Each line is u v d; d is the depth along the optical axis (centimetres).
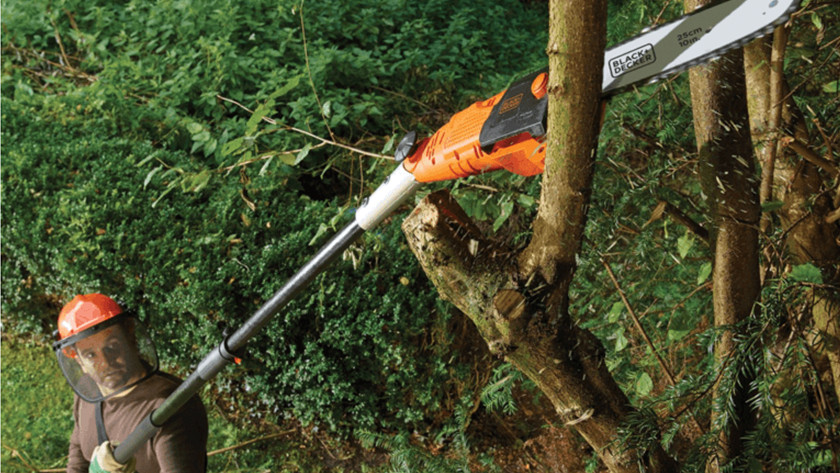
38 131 432
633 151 257
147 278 351
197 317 355
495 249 156
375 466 338
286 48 529
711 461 166
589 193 141
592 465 254
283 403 366
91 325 229
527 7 773
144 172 389
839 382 199
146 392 235
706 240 188
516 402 352
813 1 180
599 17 122
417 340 331
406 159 169
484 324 155
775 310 156
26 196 388
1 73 521
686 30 133
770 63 187
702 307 243
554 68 128
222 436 364
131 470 235
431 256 156
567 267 149
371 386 345
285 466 348
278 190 383
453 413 341
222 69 473
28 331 446
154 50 534
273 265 340
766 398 153
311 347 330
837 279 190
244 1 543
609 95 141
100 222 363
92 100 461
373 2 591
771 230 209
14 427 386
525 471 323
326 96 467
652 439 157
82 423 246
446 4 642
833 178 207
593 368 158
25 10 561
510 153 151
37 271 394
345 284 332
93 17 555
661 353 228
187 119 450
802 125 198
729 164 163
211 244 350
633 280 239
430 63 546
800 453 167
